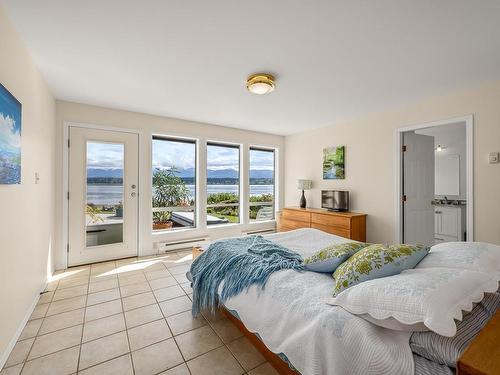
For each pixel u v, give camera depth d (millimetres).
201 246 2656
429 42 1905
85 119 3342
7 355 1592
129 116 3666
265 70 2385
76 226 3316
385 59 2168
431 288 961
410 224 3508
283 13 1604
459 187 4727
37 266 2326
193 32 1812
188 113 3783
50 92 2869
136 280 2881
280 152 5348
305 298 1290
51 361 1579
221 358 1625
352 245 1643
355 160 3961
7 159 1531
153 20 1678
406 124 3326
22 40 1869
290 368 1317
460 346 868
